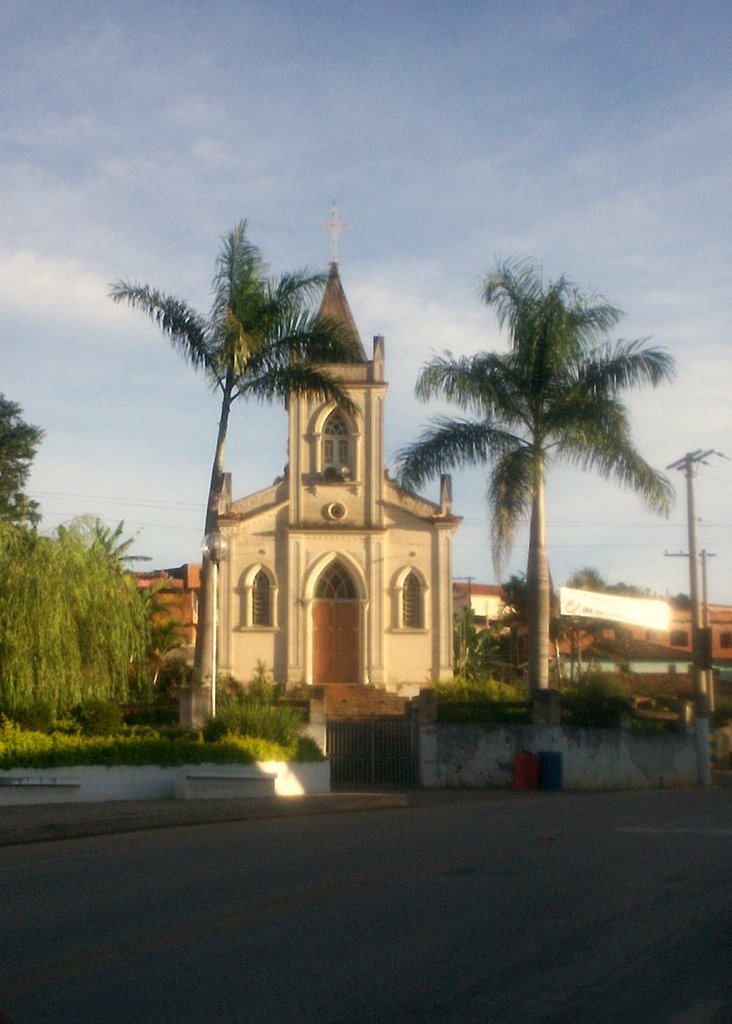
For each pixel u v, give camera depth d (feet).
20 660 80.23
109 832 63.62
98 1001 26.78
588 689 110.63
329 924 35.35
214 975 29.17
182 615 191.83
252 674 139.85
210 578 94.22
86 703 84.17
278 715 90.74
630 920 36.06
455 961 30.76
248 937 33.53
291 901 39.17
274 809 73.56
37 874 46.65
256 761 84.79
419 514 143.84
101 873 46.57
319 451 144.15
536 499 106.01
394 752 104.47
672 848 53.42
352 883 42.93
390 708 132.16
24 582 80.74
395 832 61.46
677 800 86.79
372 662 140.56
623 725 106.83
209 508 95.71
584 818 69.51
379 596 142.10
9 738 77.00
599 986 28.48
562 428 103.81
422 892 40.96
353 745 104.83
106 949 32.01
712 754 130.31
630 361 103.91
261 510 143.23
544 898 39.81
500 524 100.78
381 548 142.82
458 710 105.09
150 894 40.83
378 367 145.48
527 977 29.22
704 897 40.06
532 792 97.71
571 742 103.81
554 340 103.30
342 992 27.68
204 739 87.25
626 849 53.01
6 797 73.41
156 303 97.50
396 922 35.65
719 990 28.25
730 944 32.91
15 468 154.30
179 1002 26.68
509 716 105.09
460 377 104.01
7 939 33.32
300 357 99.45
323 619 142.72
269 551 142.92
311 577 142.00
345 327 103.45
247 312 97.86
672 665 211.00
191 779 79.25
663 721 112.47
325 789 91.04
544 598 105.70
